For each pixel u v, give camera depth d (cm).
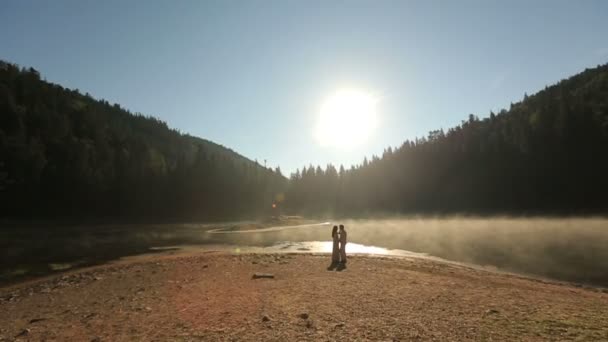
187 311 939
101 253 2820
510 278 1531
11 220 6562
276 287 1228
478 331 699
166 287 1336
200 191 10806
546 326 729
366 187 12875
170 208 9900
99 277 1680
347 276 1462
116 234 4884
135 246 3362
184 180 10662
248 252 2736
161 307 1009
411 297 1031
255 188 12925
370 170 13362
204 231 5466
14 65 12875
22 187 6969
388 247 3127
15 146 7225
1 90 8944
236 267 1808
